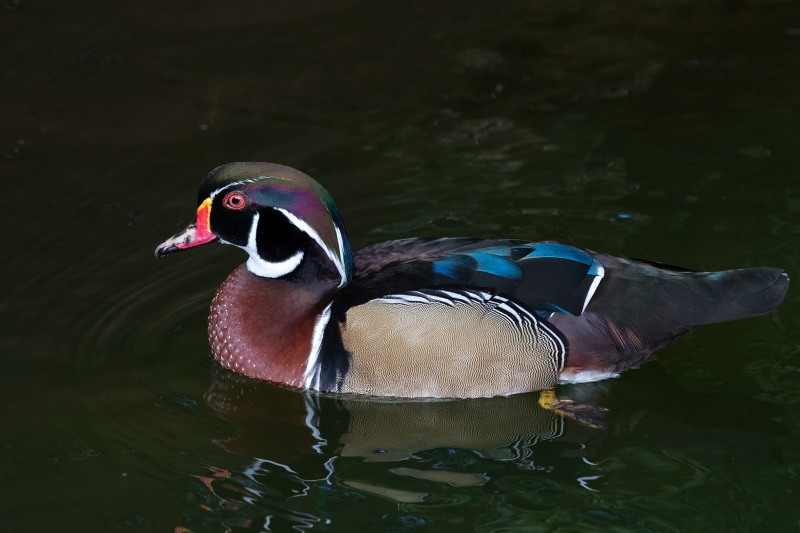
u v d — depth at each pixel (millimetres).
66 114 16094
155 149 15281
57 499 9117
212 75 17328
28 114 16047
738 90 16250
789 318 11750
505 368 10469
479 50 18094
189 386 10977
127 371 11148
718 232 13047
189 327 11953
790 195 13680
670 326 10586
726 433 10055
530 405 10734
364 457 9883
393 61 17828
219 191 10672
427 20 19188
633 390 10883
